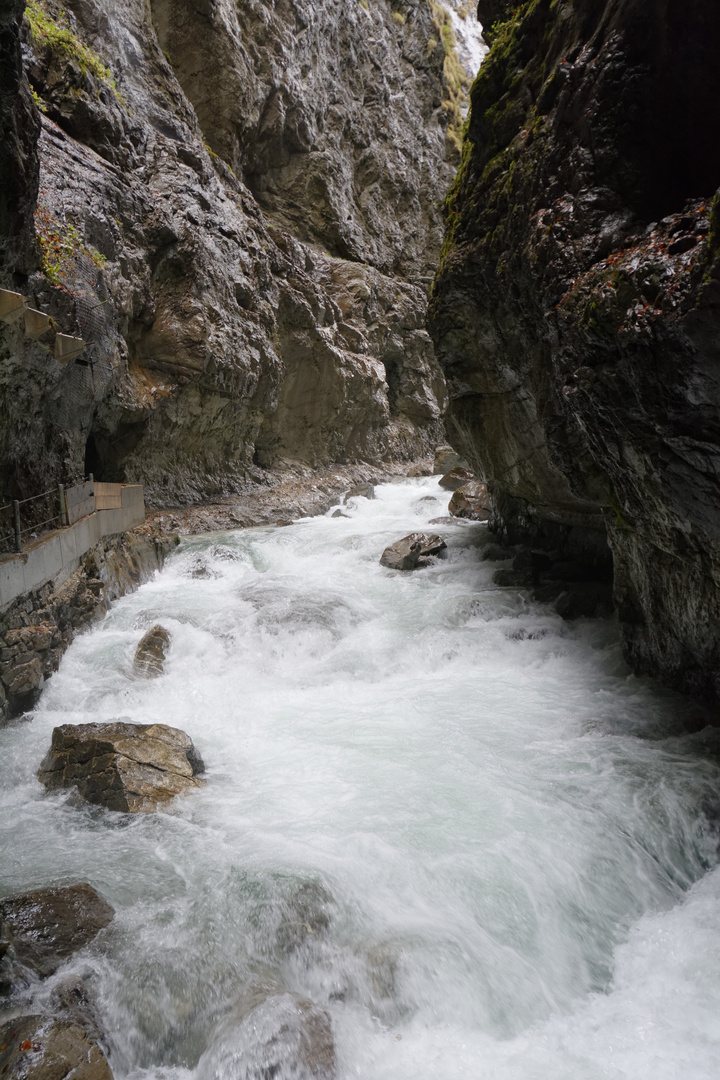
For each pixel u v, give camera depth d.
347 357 24.44
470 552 14.68
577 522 12.88
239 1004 4.34
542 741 7.62
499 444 12.40
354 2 30.70
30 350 9.08
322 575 13.60
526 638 10.77
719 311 5.08
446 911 5.14
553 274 7.32
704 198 6.32
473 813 6.23
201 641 10.37
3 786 6.68
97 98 15.81
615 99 6.95
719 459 5.79
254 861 5.44
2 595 7.91
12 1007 4.08
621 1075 4.13
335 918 4.95
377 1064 4.19
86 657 9.48
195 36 21.95
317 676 9.74
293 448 23.47
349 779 6.82
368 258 29.95
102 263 13.48
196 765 7.00
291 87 25.83
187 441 18.50
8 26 6.95
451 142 35.88
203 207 18.72
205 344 17.38
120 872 5.37
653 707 8.25
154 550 14.20
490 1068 4.18
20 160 7.75
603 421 6.91
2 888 5.17
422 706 8.63
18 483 9.81
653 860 5.95
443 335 11.23
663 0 6.50
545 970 4.89
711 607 7.25
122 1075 4.09
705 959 4.98
